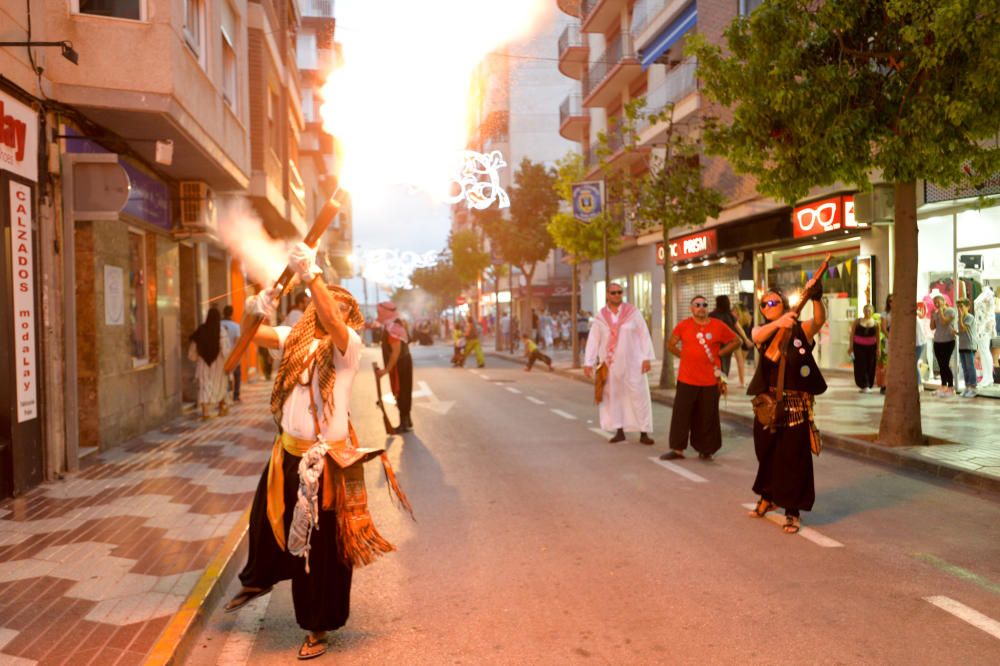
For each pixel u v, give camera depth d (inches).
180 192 541.3
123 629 166.6
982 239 563.5
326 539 160.2
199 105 436.8
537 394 698.2
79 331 392.8
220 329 545.6
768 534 241.8
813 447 245.0
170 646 157.8
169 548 226.1
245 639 173.9
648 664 152.6
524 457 382.9
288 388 162.6
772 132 381.4
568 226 980.6
